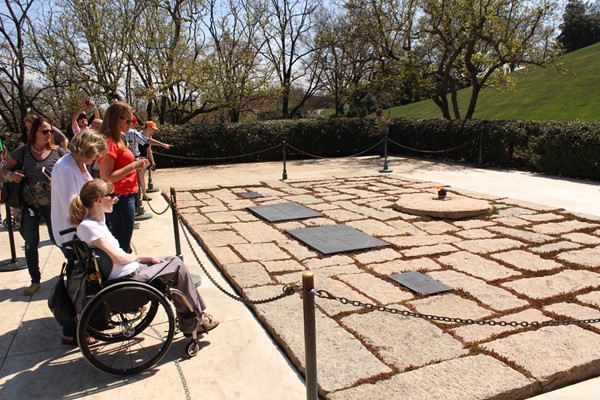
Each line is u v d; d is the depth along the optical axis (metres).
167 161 15.91
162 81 17.36
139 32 16.88
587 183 10.84
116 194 4.55
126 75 17.44
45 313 4.61
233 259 5.88
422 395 3.08
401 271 5.42
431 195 9.29
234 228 7.44
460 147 14.78
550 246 6.22
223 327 4.26
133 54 17.00
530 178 11.70
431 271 5.39
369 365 3.47
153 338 4.05
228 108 19.52
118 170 4.42
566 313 4.25
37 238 5.08
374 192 10.19
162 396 3.28
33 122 4.86
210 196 10.19
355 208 8.66
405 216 7.96
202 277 5.50
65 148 6.27
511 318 4.18
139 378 3.48
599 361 3.46
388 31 17.77
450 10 15.97
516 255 5.89
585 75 32.69
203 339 4.05
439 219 7.74
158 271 3.69
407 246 6.33
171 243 6.89
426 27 17.34
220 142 16.48
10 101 20.23
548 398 3.18
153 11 17.06
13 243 6.05
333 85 30.81
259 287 4.96
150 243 6.89
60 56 16.30
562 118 27.55
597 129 10.88
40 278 5.44
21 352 3.88
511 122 13.58
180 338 4.05
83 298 3.49
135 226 7.84
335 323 4.13
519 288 4.86
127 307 3.48
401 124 17.66
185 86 18.39
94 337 3.76
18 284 5.39
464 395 3.07
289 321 4.17
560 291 4.77
